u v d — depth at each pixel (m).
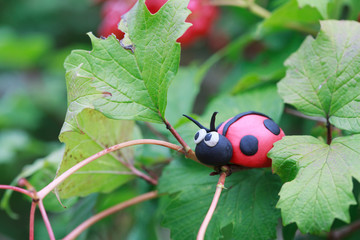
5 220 1.00
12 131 0.82
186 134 0.43
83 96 0.38
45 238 0.64
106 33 0.48
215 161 0.37
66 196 0.42
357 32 0.39
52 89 1.11
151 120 0.39
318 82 0.39
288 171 0.37
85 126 0.40
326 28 0.40
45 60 1.16
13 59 1.12
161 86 0.39
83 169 0.42
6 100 1.02
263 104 0.45
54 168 0.46
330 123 0.39
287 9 0.45
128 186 0.54
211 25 0.60
